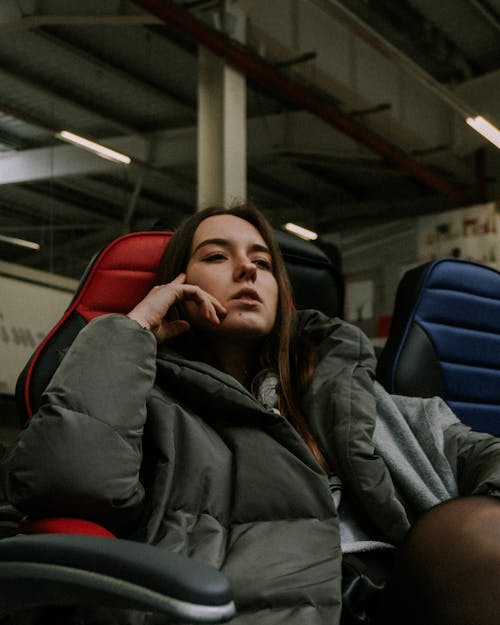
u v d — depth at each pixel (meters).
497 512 0.92
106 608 0.85
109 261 1.42
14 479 0.95
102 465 0.96
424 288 1.77
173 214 11.16
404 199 11.08
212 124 6.57
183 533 1.01
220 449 1.14
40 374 1.28
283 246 1.71
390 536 1.18
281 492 1.09
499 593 0.84
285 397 1.35
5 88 8.41
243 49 6.58
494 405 1.78
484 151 9.55
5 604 0.73
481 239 8.80
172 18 6.06
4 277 6.68
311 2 6.55
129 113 9.10
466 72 8.46
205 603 0.58
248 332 1.34
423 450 1.36
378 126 8.04
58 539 0.69
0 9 6.27
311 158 9.22
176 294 1.28
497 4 7.35
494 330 1.84
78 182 10.02
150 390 1.10
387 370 1.69
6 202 10.21
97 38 7.74
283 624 0.90
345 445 1.22
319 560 1.01
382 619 0.93
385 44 6.59
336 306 1.79
